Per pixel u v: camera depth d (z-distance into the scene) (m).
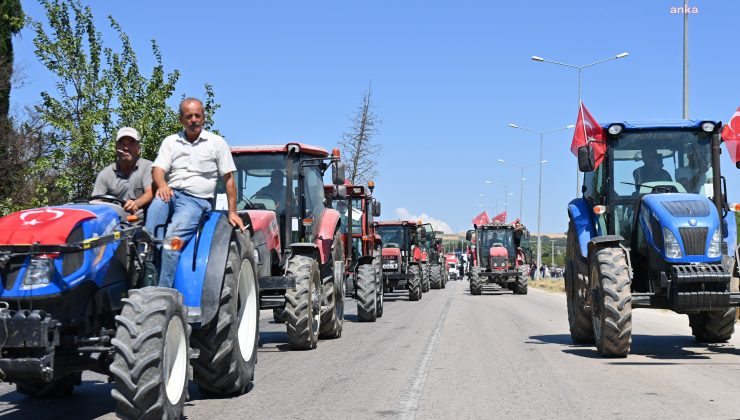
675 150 11.01
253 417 6.56
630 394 7.58
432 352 11.10
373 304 17.03
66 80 18.22
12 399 7.55
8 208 17.25
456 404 7.13
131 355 5.42
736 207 10.59
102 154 17.53
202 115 6.98
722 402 7.13
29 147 19.20
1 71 19.70
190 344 6.93
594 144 11.12
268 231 11.02
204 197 6.97
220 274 6.68
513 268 33.62
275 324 17.05
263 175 12.04
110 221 6.25
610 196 11.01
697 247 9.52
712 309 9.52
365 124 35.06
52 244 5.61
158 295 5.77
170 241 6.29
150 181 7.15
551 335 13.70
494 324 16.31
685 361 9.91
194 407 6.99
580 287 11.39
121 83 18.45
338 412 6.77
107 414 6.76
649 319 17.58
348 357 10.59
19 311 5.41
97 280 5.95
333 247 13.12
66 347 5.79
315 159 12.23
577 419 6.45
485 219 43.03
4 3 20.22
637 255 10.70
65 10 18.36
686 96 22.59
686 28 22.72
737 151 11.26
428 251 40.03
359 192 20.89
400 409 6.90
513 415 6.63
